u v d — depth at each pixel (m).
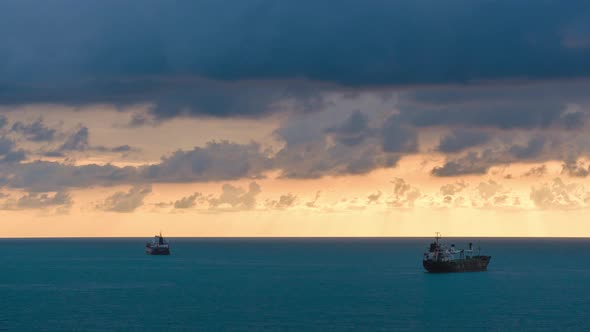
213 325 153.12
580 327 150.25
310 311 172.38
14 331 148.12
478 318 161.50
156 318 162.75
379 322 156.25
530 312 170.25
